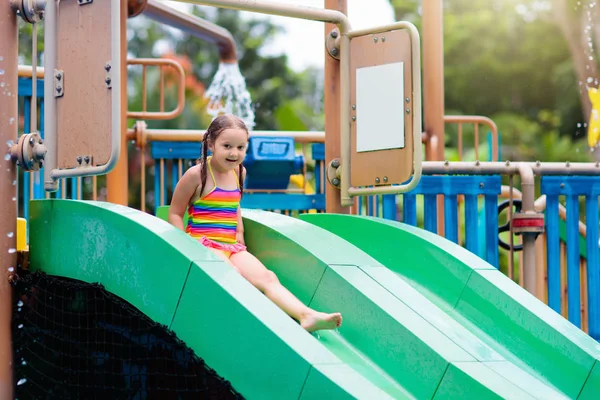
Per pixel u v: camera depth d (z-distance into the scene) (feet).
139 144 23.81
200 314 13.75
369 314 15.01
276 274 16.51
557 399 13.79
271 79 63.36
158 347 14.60
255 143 23.90
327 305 15.61
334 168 20.59
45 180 16.14
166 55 59.36
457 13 66.23
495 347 16.65
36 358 16.12
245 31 63.98
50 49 16.19
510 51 64.03
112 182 23.81
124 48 24.35
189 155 23.94
